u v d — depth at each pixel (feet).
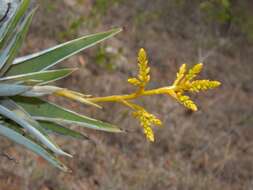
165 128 20.40
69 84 20.45
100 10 23.94
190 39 28.63
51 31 22.08
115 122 19.27
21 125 5.54
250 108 24.90
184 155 20.24
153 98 21.99
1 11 6.20
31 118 5.51
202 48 28.37
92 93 20.88
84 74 21.12
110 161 17.72
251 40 30.99
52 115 5.82
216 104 24.38
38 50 21.06
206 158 20.26
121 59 23.52
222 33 30.68
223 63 28.43
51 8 22.22
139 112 5.39
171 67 25.82
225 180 20.01
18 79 5.69
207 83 5.21
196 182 18.56
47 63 6.06
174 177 18.37
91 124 5.70
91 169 17.12
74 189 16.10
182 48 27.66
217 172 19.92
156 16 27.35
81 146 17.52
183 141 20.54
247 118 23.79
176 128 20.85
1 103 5.66
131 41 25.79
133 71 23.30
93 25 23.39
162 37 27.61
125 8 27.14
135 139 19.27
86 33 23.25
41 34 21.84
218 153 20.68
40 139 5.37
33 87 5.50
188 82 5.25
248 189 19.92
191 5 30.09
